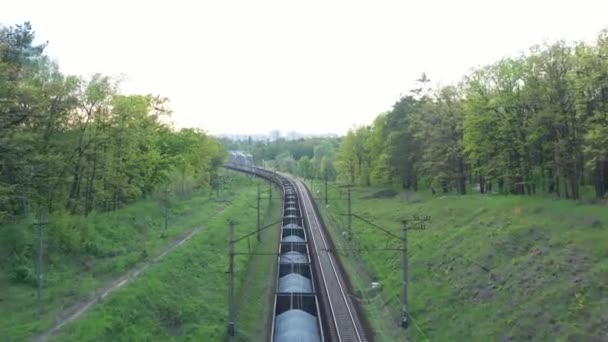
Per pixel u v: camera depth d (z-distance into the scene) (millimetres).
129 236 53719
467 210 55938
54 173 46062
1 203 40094
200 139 95562
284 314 36219
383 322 39219
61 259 41312
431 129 77688
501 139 60438
